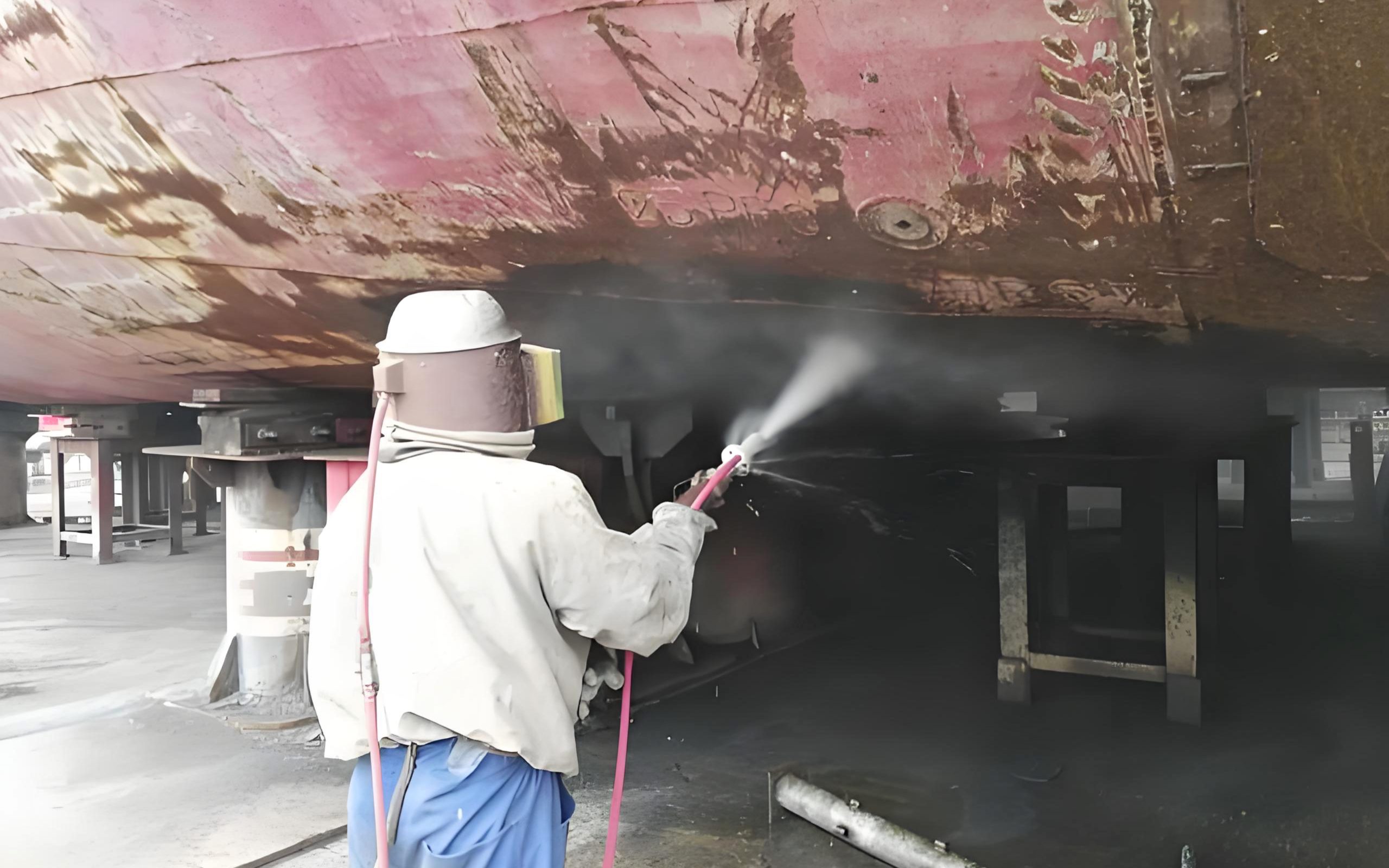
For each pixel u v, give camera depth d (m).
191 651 5.05
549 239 2.13
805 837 2.87
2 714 4.02
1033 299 2.09
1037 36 1.36
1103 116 1.44
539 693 1.38
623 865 2.73
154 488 11.03
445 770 1.35
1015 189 1.64
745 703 4.17
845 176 1.71
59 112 2.10
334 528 1.48
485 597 1.35
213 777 3.33
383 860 1.30
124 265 2.68
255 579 4.01
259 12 1.69
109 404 7.49
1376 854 2.73
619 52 1.57
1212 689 4.02
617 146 1.76
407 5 1.60
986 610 5.49
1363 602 6.09
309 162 2.01
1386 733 3.70
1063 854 2.78
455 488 1.38
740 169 1.75
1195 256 1.74
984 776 3.35
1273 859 2.73
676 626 1.55
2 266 2.83
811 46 1.46
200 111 1.96
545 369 1.59
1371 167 1.41
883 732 3.80
